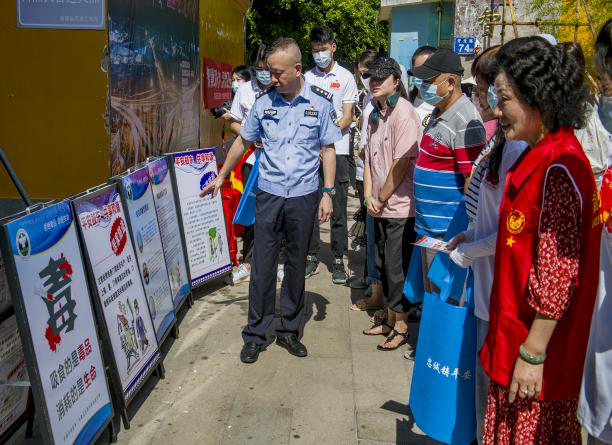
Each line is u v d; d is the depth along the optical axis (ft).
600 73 7.25
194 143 20.36
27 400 9.89
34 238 8.33
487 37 31.19
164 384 12.20
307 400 11.69
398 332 13.89
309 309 16.37
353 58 73.72
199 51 20.49
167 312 13.76
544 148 6.42
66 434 8.65
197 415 11.11
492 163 8.15
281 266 19.42
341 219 18.60
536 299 6.32
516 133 6.68
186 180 16.24
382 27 79.71
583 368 6.82
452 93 11.49
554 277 6.20
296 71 12.82
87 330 9.60
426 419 8.99
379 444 10.29
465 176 11.28
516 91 6.49
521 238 6.59
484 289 8.18
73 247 9.37
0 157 9.89
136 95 14.43
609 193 6.97
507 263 6.77
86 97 12.87
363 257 21.47
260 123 13.48
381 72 13.17
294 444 10.27
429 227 12.00
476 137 11.16
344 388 12.17
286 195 13.19
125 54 13.65
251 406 11.44
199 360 13.26
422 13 50.88
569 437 6.98
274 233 13.38
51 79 12.84
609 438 6.82
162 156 15.28
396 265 13.60
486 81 9.78
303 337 14.57
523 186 6.56
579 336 6.63
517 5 31.19
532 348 6.44
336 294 17.60
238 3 27.63
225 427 10.74
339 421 10.98
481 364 7.79
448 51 11.41
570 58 6.48
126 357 10.79
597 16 25.07
